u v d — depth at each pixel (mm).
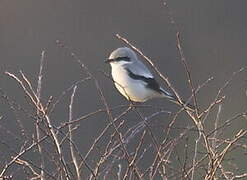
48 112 6703
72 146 6500
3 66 23031
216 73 24047
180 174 6379
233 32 26188
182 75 23297
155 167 6637
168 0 26203
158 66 24047
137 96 10375
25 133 6891
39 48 23828
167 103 15281
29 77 22156
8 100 6633
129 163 6254
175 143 6344
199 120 6312
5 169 6180
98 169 6270
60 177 6215
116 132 6422
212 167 6180
